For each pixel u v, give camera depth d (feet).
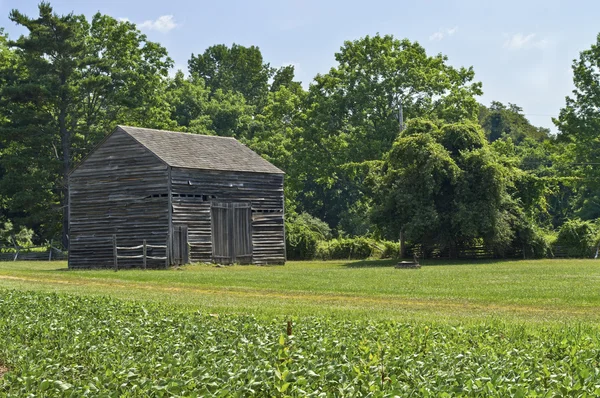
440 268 123.95
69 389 32.09
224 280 96.27
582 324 55.72
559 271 110.63
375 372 33.22
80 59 208.54
